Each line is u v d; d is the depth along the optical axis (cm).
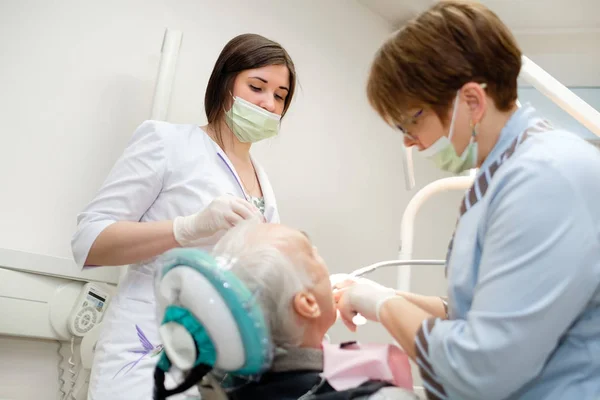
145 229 155
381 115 113
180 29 260
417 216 359
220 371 100
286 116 299
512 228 89
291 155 299
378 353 104
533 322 85
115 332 160
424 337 96
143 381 150
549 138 98
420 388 173
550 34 353
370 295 112
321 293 104
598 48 347
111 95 234
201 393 104
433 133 108
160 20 253
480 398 88
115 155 233
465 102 103
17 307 192
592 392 92
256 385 98
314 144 311
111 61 236
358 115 339
